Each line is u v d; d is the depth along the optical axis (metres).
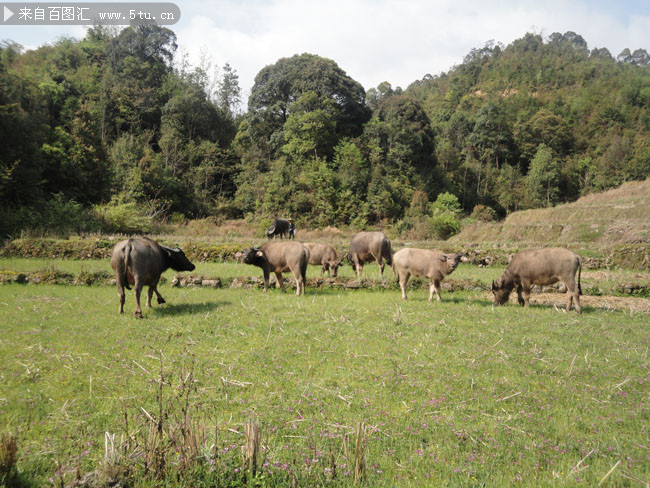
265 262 12.55
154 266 9.95
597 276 15.98
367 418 5.24
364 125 59.44
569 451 4.57
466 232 33.22
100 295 11.97
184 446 4.05
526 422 5.17
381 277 14.43
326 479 3.97
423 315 9.77
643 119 86.38
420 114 62.78
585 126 88.00
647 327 9.25
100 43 75.69
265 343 7.82
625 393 5.93
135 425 4.92
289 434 4.83
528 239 28.83
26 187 27.53
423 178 60.06
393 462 4.37
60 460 4.11
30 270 14.48
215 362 6.90
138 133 58.50
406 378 6.40
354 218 47.56
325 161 53.91
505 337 8.24
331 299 11.75
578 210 32.28
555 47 141.25
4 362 6.77
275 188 48.66
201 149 58.41
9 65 45.06
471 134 77.38
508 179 71.81
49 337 8.01
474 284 13.88
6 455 3.83
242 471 3.96
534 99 98.38
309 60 61.06
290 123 54.75
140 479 3.77
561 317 9.84
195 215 50.31
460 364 6.92
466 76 123.06
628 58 159.75
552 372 6.70
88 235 22.58
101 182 37.00
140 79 65.00
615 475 4.04
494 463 4.38
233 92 83.19
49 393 5.79
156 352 7.19
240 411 5.40
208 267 16.81
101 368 6.62
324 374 6.58
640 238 24.02
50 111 47.81
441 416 5.31
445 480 4.04
